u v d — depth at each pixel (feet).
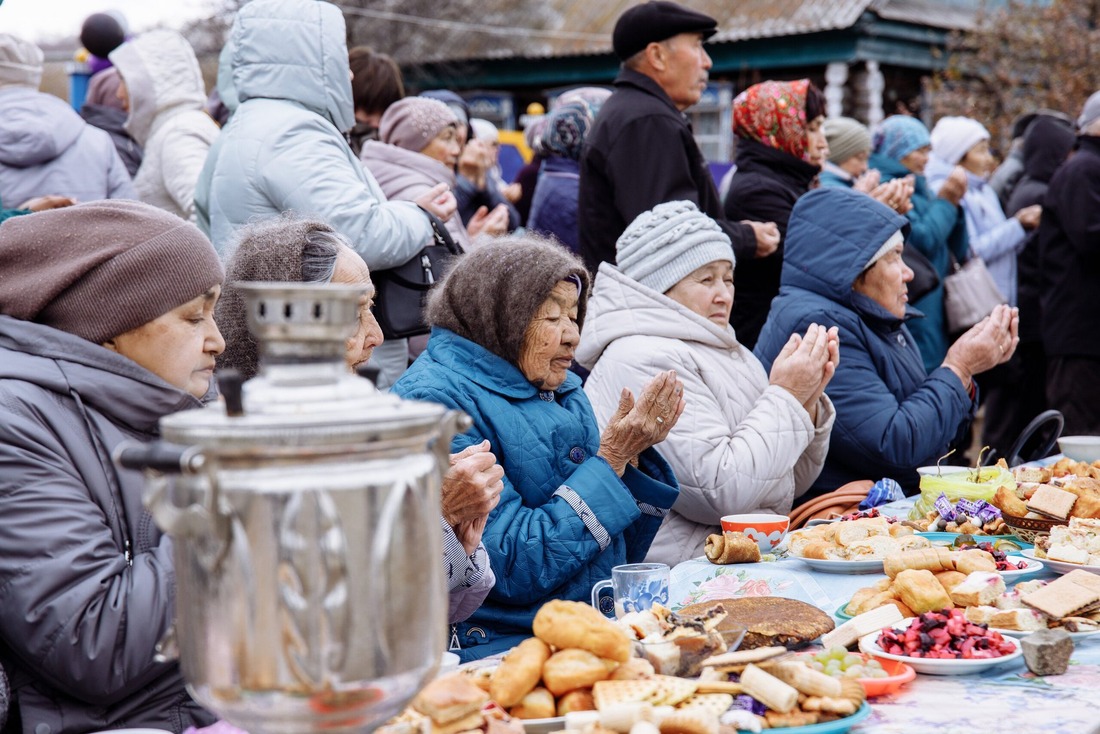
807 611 6.61
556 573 8.36
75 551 5.94
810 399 11.16
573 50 53.01
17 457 6.00
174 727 6.27
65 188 14.75
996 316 12.67
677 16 13.96
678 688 5.07
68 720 6.07
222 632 3.69
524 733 4.92
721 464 10.34
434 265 11.99
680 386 8.68
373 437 3.71
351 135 16.07
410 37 58.44
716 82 48.14
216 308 7.98
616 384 10.82
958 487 9.77
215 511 3.61
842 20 44.50
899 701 5.61
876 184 16.76
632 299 11.11
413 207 11.86
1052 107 44.52
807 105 16.06
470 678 5.36
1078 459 11.81
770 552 9.04
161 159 15.14
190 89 15.62
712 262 11.30
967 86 46.68
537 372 8.89
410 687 3.89
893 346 12.94
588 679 5.13
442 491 7.24
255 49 11.39
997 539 9.05
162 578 6.05
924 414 12.23
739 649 6.13
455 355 8.86
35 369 6.28
